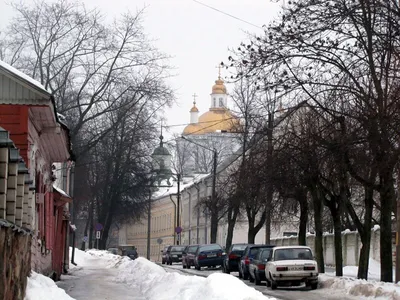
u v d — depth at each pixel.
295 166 33.25
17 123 21.25
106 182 66.19
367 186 28.80
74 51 53.84
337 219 35.06
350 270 46.22
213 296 17.61
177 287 22.72
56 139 26.77
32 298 15.84
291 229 79.81
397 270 27.28
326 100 28.12
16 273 13.71
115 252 86.94
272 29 27.73
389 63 27.09
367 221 31.77
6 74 20.73
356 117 26.95
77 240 110.50
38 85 21.00
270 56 27.84
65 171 52.94
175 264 73.25
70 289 27.17
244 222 80.00
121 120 58.03
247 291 18.09
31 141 22.62
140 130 62.72
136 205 70.50
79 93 53.72
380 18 26.98
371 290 25.17
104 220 68.31
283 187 36.53
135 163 65.75
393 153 26.41
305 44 27.52
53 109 22.50
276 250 29.95
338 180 31.42
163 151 69.00
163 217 117.31
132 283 30.61
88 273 40.97
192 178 108.00
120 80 54.75
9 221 13.02
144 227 128.25
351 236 52.22
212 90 132.25
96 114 54.88
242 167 38.03
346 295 26.30
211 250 53.19
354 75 27.83
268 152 33.56
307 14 27.42
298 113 35.00
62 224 38.06
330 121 28.84
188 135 118.38
